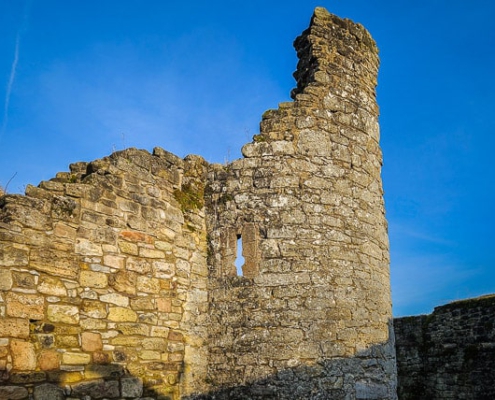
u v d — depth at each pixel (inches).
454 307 670.5
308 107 374.6
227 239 361.7
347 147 380.2
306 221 352.2
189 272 350.9
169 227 346.6
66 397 271.6
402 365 705.6
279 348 327.9
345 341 336.2
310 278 340.8
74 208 296.7
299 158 364.5
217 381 336.5
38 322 268.7
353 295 348.5
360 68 408.8
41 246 277.1
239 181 368.8
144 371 309.6
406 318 720.3
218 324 347.3
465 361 639.8
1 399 246.8
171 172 361.7
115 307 304.0
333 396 323.3
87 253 297.4
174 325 332.5
